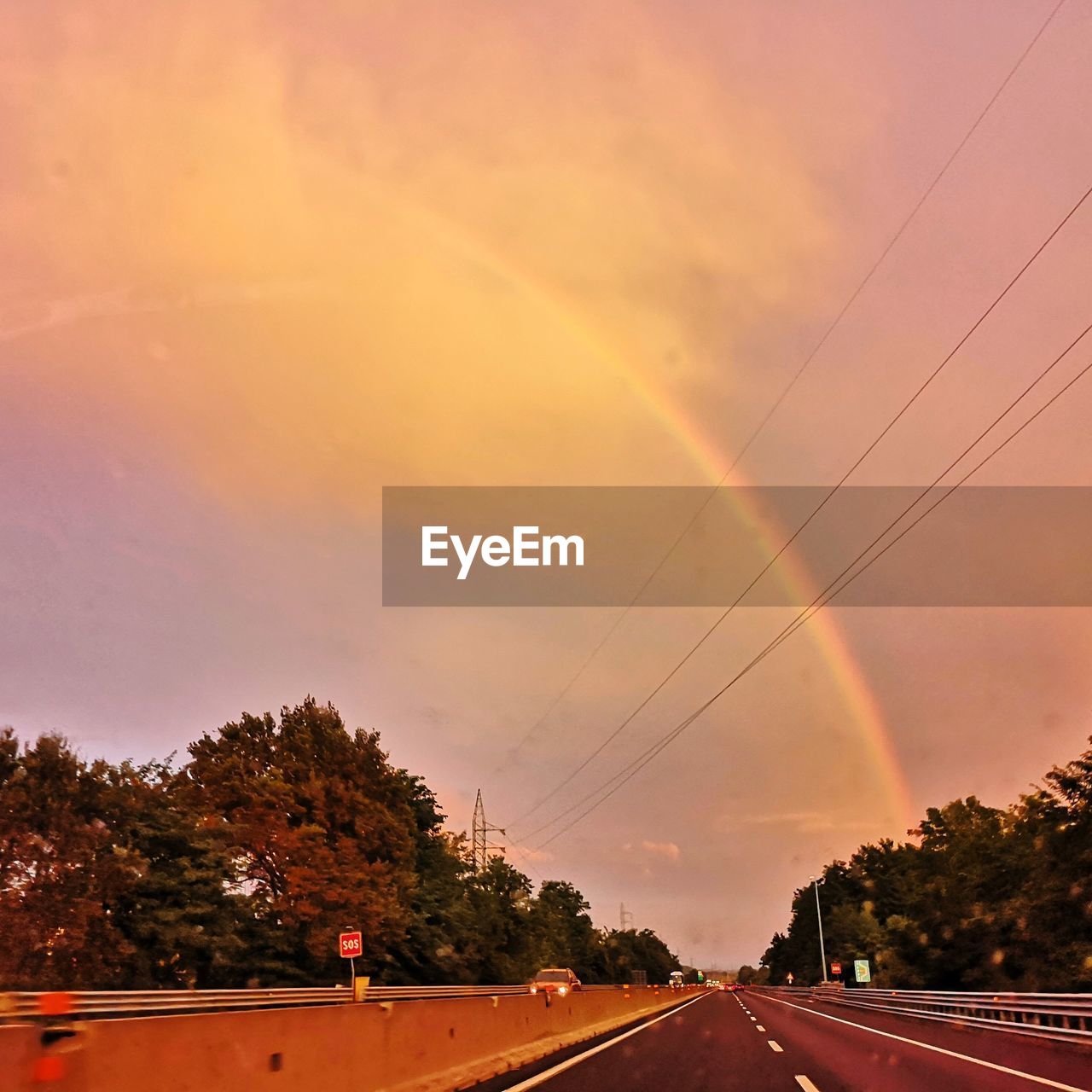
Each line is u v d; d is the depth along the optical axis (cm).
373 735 6575
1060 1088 1272
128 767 4634
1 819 3919
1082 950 4331
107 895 4103
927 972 6253
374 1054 1131
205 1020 773
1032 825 5659
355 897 5444
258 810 5619
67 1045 620
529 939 8300
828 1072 1511
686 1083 1379
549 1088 1339
